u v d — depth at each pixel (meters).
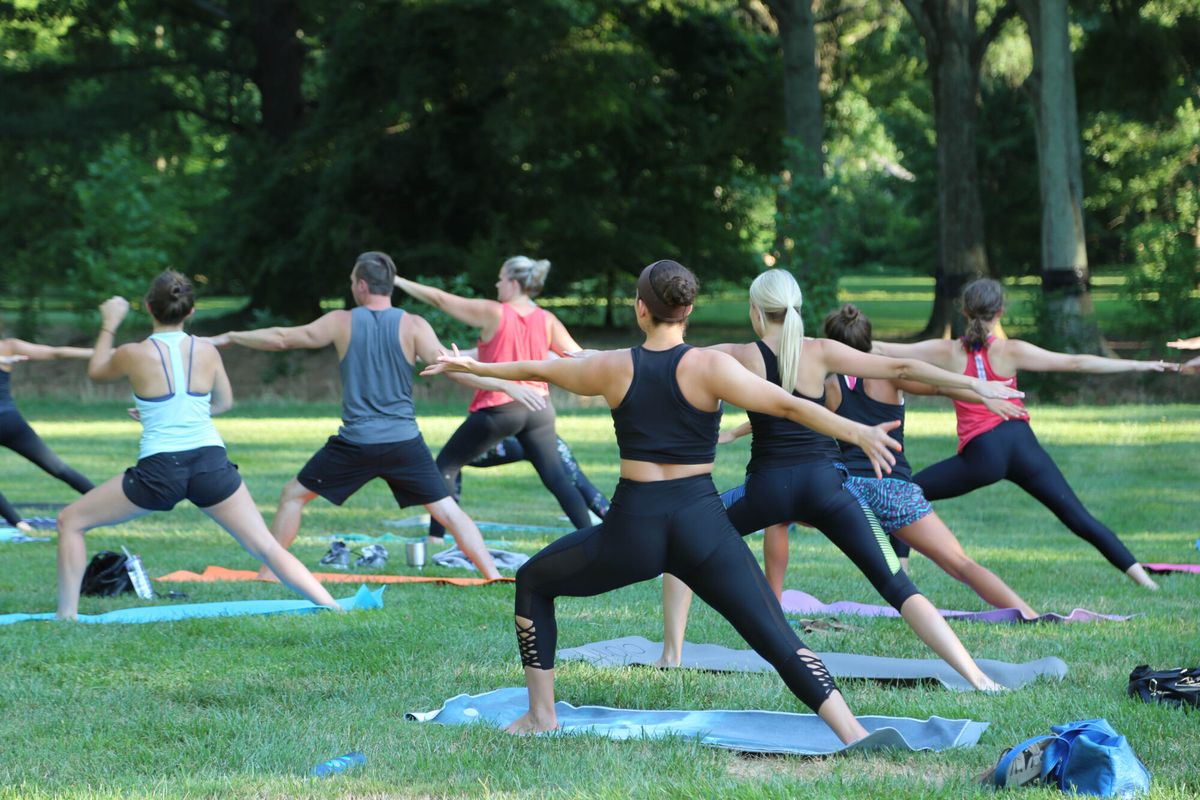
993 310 11.30
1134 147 61.78
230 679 8.51
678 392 6.50
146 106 54.12
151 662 8.98
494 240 47.84
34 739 7.15
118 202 46.53
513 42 45.84
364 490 21.81
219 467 10.43
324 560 13.89
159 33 61.88
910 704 7.76
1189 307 38.44
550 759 6.66
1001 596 10.43
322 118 48.88
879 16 56.22
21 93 53.31
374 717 7.57
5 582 12.59
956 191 47.47
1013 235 67.75
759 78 54.22
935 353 11.47
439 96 47.50
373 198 49.81
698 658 9.18
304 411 38.00
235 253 50.88
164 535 16.38
